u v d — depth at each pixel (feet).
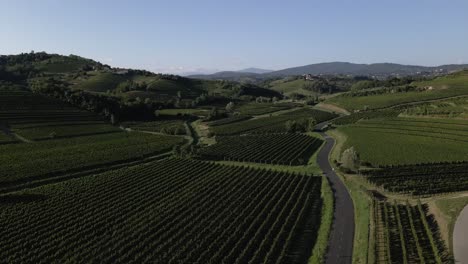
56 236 228.84
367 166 387.75
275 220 254.88
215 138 578.25
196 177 354.33
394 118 620.49
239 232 234.38
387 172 358.84
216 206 279.49
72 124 601.62
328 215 266.36
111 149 474.08
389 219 248.73
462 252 198.90
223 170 380.37
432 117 583.17
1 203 281.95
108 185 327.26
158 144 514.27
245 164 424.46
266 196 295.48
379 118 647.15
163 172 371.35
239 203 285.64
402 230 224.53
